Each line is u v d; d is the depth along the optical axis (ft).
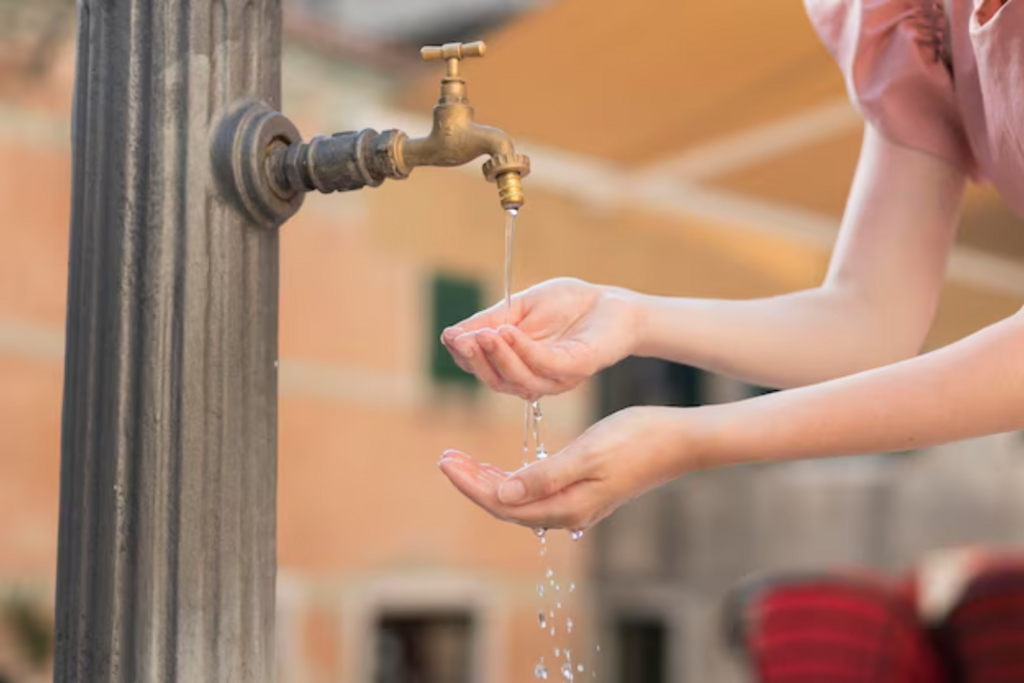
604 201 13.29
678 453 4.27
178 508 4.24
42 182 25.89
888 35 5.36
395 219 13.33
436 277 33.14
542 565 35.55
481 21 35.76
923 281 5.37
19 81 25.38
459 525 33.65
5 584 24.70
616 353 4.80
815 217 13.11
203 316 4.30
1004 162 5.05
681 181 13.15
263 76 4.50
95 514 4.27
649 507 38.63
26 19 25.12
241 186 4.32
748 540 37.83
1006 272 12.99
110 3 4.38
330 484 31.27
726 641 35.04
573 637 36.45
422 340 32.96
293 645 30.30
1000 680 13.97
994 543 35.14
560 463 4.19
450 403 33.47
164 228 4.28
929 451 36.14
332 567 31.14
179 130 4.30
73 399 4.35
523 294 4.85
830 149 12.41
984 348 4.25
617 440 4.22
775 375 5.19
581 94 12.34
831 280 5.44
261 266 4.47
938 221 5.42
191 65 4.30
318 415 31.19
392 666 32.04
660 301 5.03
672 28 11.50
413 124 13.46
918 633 14.64
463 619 33.55
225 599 4.31
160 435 4.24
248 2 4.47
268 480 4.47
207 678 4.25
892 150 5.46
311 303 31.24
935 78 5.27
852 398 4.27
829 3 5.59
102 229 4.33
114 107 4.34
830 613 14.76
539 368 4.55
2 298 25.26
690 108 12.40
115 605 4.22
